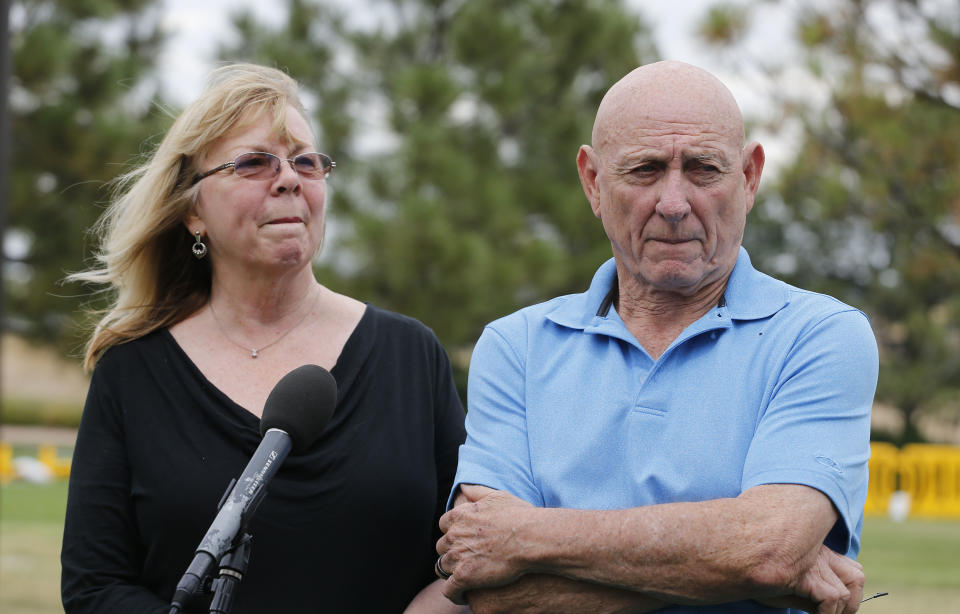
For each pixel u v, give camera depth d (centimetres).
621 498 254
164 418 300
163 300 322
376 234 1723
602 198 263
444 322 1708
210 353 309
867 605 805
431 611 295
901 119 1355
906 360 3262
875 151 1430
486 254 1753
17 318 2177
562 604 244
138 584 296
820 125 1416
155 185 309
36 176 2039
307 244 302
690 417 254
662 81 258
